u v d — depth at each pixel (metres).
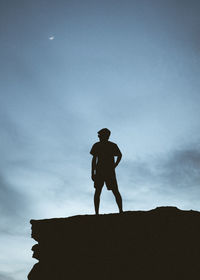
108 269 7.19
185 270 7.03
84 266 7.33
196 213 7.73
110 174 8.53
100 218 7.79
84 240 7.59
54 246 7.71
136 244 7.38
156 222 7.56
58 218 8.01
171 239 7.37
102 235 7.56
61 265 7.47
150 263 7.14
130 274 7.07
